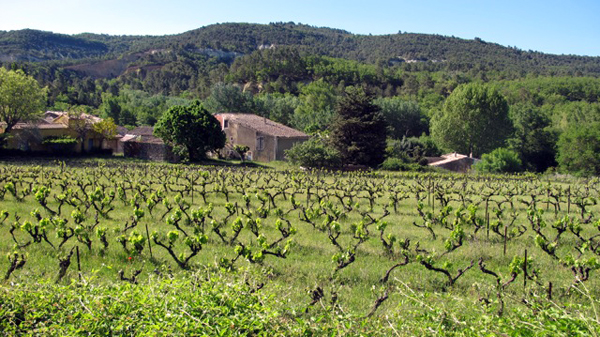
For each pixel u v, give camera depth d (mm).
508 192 23781
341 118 46719
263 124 53938
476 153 66375
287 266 10195
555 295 8461
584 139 47375
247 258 9531
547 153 63812
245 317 5312
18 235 12258
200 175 28344
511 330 5133
